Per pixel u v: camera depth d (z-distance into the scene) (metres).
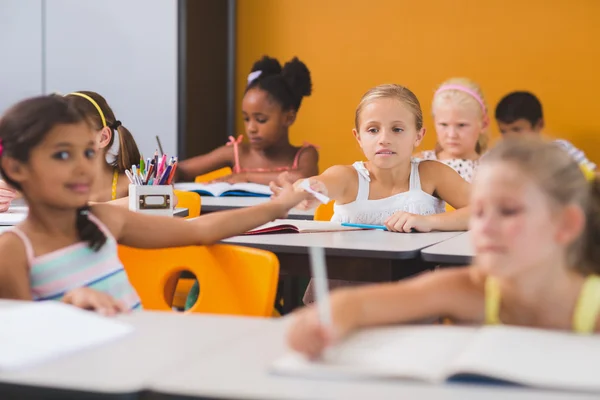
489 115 5.20
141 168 2.56
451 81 4.59
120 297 1.74
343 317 1.13
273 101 4.79
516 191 1.10
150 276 2.00
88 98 2.92
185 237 1.93
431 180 2.90
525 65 5.12
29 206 1.67
